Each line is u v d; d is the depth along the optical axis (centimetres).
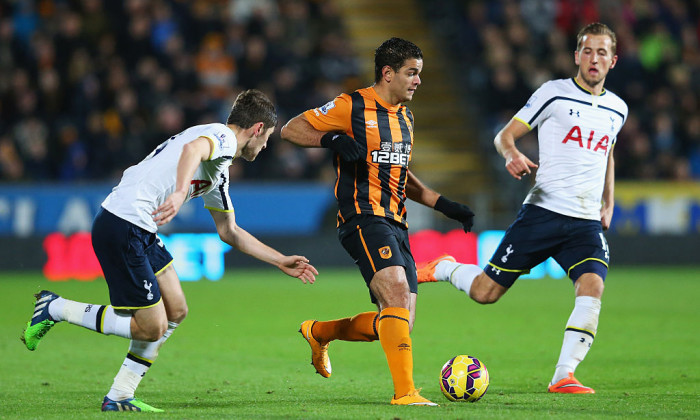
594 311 2077
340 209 1988
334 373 2420
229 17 6825
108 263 1744
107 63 6378
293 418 1619
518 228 2222
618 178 6675
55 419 1641
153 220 1652
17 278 5647
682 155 7006
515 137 2208
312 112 1995
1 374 2352
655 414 1666
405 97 1986
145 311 1750
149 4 6756
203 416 1652
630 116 6925
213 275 5988
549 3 7400
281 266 1927
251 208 6044
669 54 7350
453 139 7238
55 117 6247
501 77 6944
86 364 2561
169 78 6425
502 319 3738
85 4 6656
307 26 7331
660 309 4050
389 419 1597
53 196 5809
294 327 3469
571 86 2194
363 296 4678
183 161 1662
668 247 6544
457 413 1658
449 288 5450
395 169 1989
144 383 2220
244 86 6638
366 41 7700
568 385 2012
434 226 6247
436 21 7838
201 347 2942
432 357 2711
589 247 2152
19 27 6644
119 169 6044
